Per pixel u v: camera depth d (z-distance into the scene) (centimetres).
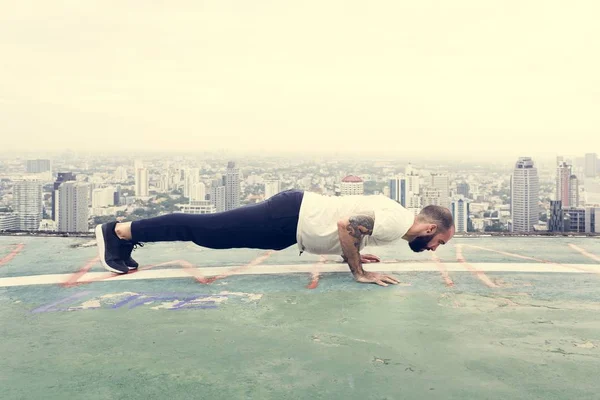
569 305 234
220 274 299
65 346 184
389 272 302
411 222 271
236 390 147
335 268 315
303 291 259
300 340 188
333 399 142
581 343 186
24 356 175
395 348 181
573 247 386
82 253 363
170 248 386
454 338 191
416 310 226
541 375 159
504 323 208
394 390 148
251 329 201
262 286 271
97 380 155
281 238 278
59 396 145
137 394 145
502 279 284
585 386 151
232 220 276
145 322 211
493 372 161
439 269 310
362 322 209
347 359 171
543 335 194
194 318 216
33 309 230
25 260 339
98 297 250
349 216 265
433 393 146
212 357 173
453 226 280
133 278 290
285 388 149
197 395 144
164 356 174
